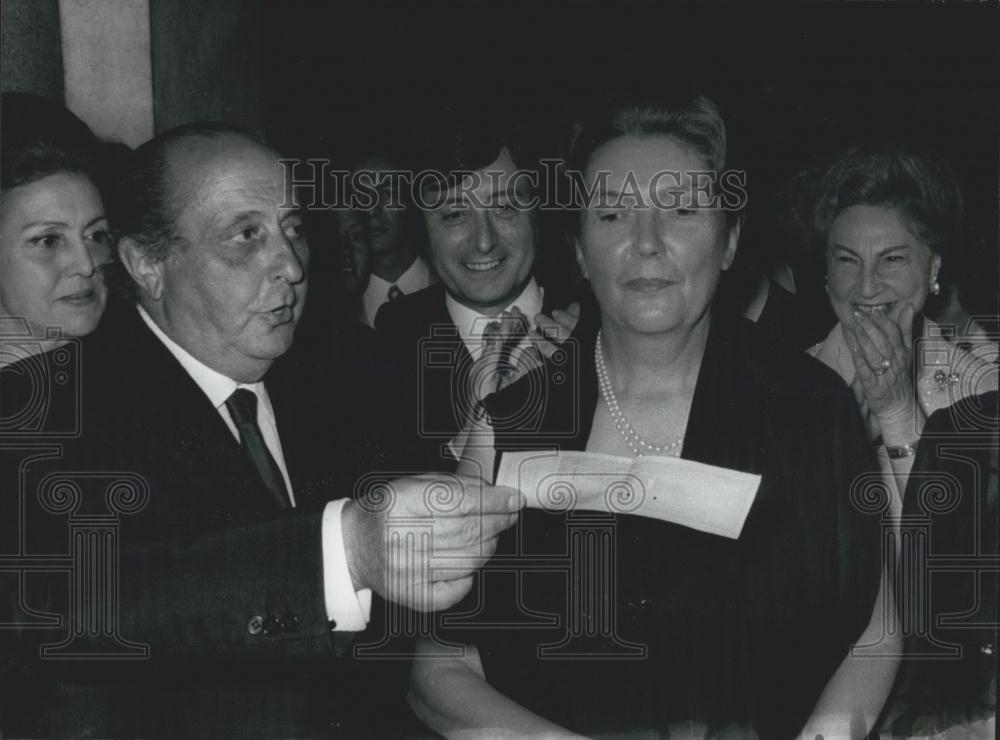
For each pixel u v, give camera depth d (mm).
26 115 1530
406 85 1847
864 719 1523
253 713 1449
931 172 1730
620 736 1492
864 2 1843
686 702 1513
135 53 1955
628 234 1496
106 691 1422
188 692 1432
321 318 1701
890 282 1729
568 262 1831
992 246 1737
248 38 1963
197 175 1423
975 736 1599
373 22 1865
